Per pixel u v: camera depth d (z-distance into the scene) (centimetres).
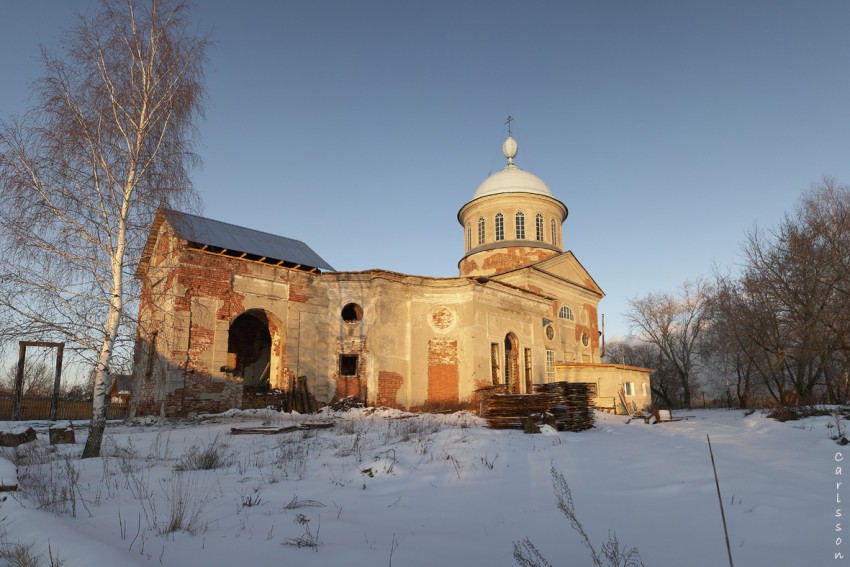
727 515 545
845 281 2320
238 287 2134
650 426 1825
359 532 516
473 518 571
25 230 1083
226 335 2058
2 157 1091
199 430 1598
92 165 1168
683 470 805
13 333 1059
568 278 3403
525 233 3419
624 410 2870
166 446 1209
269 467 932
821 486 674
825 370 2656
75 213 1147
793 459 924
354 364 2411
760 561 412
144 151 1245
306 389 2233
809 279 2409
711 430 1599
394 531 522
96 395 1108
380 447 1115
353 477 810
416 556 441
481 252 3409
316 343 2339
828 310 2356
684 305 4744
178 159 1275
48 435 1516
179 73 1291
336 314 2398
